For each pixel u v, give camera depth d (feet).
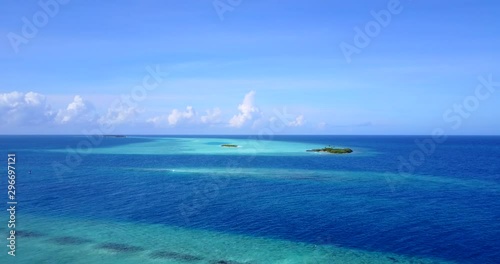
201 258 71.67
